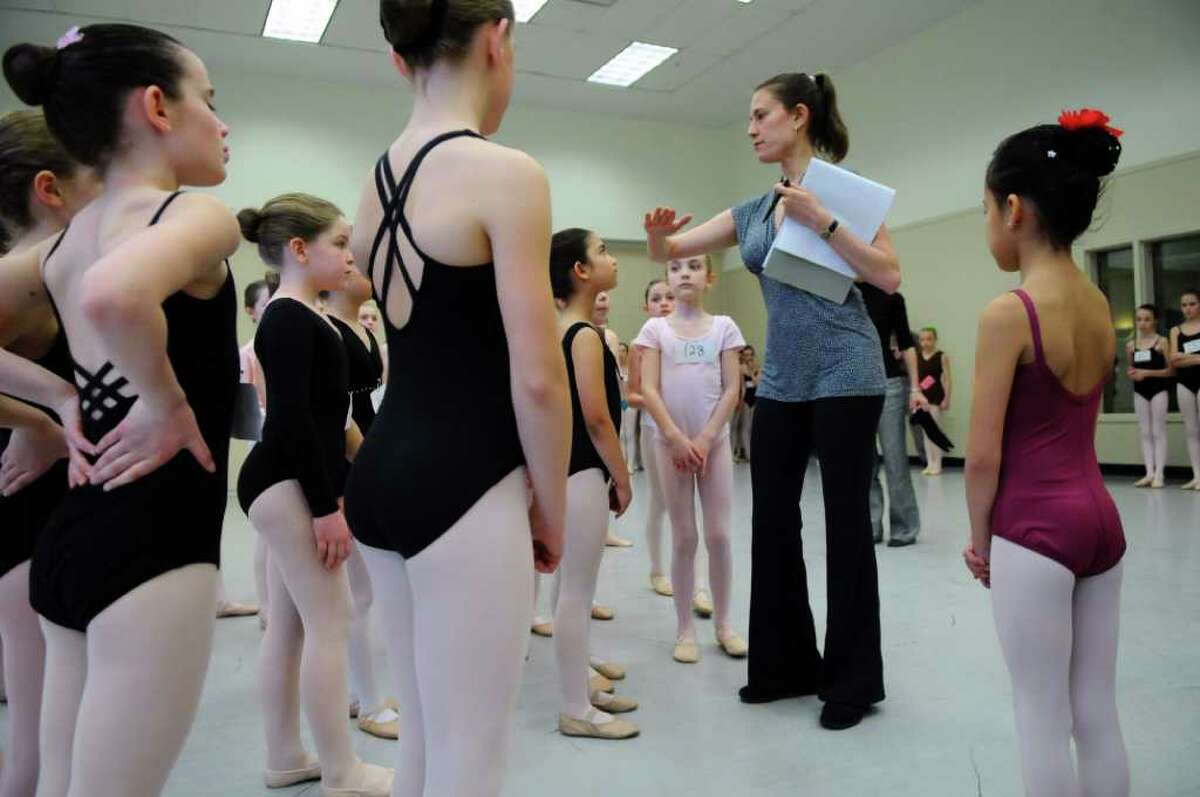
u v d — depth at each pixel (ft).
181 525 3.49
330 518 5.80
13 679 4.57
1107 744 4.58
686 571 9.43
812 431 7.91
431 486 3.29
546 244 3.35
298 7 25.76
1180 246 24.06
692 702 7.98
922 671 8.50
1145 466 23.99
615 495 7.48
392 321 3.63
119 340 3.12
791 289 7.70
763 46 30.12
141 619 3.34
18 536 4.59
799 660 8.04
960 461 29.48
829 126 7.85
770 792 6.11
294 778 6.50
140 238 3.23
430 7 3.58
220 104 30.30
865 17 28.45
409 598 3.57
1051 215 4.62
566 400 3.36
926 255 30.48
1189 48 23.13
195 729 7.64
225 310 3.84
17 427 4.49
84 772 3.26
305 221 6.25
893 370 14.78
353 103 32.09
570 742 7.14
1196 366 20.71
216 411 3.75
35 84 3.61
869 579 7.47
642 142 37.78
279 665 6.43
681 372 9.42
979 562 4.94
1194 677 7.95
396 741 7.30
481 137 3.55
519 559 3.36
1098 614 4.65
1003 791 5.99
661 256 8.70
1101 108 25.09
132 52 3.60
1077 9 25.53
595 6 26.43
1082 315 4.63
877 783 6.18
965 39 28.71
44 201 4.61
